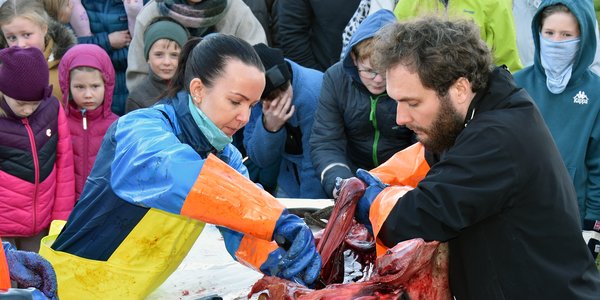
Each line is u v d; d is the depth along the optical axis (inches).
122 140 90.2
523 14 201.0
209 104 91.0
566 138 146.6
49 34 173.8
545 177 80.7
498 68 84.7
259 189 85.0
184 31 165.9
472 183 79.6
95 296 99.9
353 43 137.9
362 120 145.9
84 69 155.7
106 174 94.0
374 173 105.0
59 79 159.2
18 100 140.0
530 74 152.7
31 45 168.4
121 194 88.6
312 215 131.4
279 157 159.9
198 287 111.7
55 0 180.4
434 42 80.6
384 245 87.7
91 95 156.6
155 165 85.0
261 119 152.1
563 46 143.0
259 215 83.6
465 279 85.6
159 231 97.4
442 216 80.4
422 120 84.2
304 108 152.6
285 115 147.5
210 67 90.0
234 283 113.1
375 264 93.4
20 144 142.8
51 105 148.3
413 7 175.9
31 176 144.4
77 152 158.1
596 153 146.0
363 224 100.5
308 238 86.2
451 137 85.2
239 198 83.4
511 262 82.4
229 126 93.0
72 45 176.2
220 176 83.4
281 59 145.6
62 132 150.4
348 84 145.6
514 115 81.0
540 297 82.0
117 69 190.1
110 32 188.9
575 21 142.1
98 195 95.0
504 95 82.4
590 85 146.6
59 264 99.7
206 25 173.0
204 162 83.7
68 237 98.9
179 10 170.1
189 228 98.5
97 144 159.5
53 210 150.7
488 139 79.8
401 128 145.7
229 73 89.3
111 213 95.7
